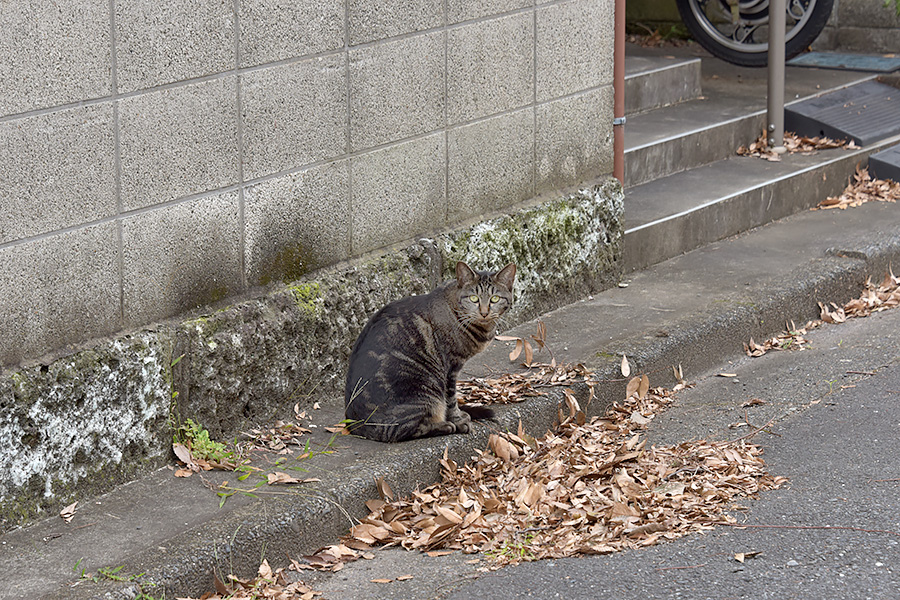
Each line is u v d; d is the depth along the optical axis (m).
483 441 5.47
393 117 6.08
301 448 5.24
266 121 5.37
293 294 5.59
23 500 4.44
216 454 5.02
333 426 5.48
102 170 4.66
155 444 4.97
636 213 8.36
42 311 4.51
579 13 7.21
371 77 5.89
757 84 11.59
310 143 5.62
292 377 5.61
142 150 4.81
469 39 6.46
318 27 5.54
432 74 6.27
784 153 10.16
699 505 4.95
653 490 5.11
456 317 5.33
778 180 9.24
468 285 5.30
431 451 5.23
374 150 6.01
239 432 5.36
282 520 4.53
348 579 4.43
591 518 4.82
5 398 4.31
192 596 4.20
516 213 6.96
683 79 10.78
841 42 13.17
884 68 12.07
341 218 5.89
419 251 6.30
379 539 4.76
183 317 5.13
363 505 4.89
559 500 5.03
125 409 4.80
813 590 4.16
